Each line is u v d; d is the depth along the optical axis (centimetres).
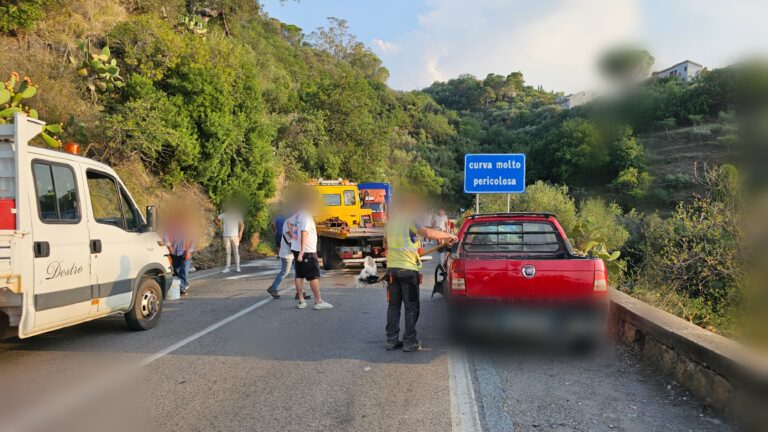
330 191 1686
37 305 525
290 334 693
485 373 531
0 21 1337
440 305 924
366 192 2300
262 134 2062
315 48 8050
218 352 606
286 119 2883
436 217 2275
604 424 401
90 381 500
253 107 2006
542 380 509
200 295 1030
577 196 4875
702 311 932
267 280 1256
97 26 1670
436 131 9175
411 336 607
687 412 425
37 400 449
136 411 423
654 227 1207
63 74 1420
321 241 1484
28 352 607
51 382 497
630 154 4522
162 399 451
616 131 2362
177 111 1625
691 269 1006
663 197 3991
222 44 1900
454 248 735
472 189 1600
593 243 1198
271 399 451
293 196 908
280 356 590
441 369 543
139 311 709
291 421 403
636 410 430
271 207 2328
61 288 559
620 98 2308
